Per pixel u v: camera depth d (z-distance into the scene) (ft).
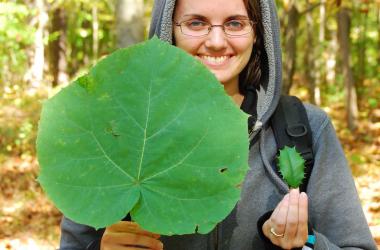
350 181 3.19
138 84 2.06
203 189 2.05
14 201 13.20
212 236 3.01
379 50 37.58
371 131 23.35
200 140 2.06
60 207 2.02
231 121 2.06
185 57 2.07
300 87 36.94
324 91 35.81
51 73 31.53
